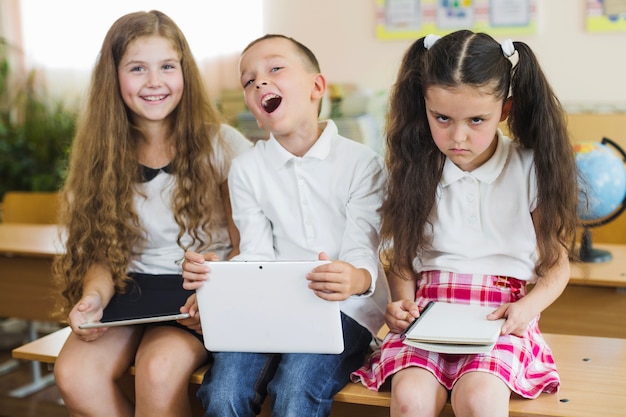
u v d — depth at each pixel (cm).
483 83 149
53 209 326
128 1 472
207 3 452
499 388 143
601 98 389
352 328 171
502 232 165
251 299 155
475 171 165
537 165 163
